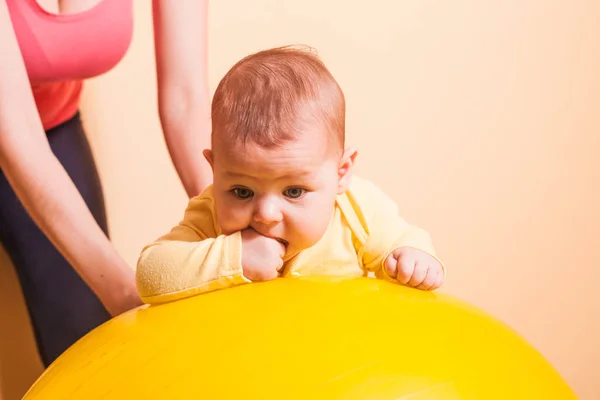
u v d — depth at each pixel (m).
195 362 0.66
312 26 1.54
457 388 0.65
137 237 1.52
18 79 1.00
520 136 1.68
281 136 0.75
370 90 1.58
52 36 1.23
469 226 1.68
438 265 0.87
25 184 0.99
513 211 1.71
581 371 1.79
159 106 1.21
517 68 1.66
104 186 1.49
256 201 0.78
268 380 0.62
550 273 1.75
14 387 1.50
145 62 1.48
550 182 1.72
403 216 1.63
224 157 0.77
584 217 1.75
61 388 0.72
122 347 0.72
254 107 0.76
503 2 1.64
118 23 1.29
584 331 1.78
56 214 0.99
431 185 1.64
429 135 1.62
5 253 1.47
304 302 0.72
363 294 0.75
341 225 0.90
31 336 1.50
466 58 1.63
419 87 1.61
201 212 0.92
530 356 0.76
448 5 1.60
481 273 1.71
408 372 0.64
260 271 0.78
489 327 0.76
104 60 1.31
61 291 1.37
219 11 1.50
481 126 1.66
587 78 1.71
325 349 0.65
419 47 1.60
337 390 0.62
